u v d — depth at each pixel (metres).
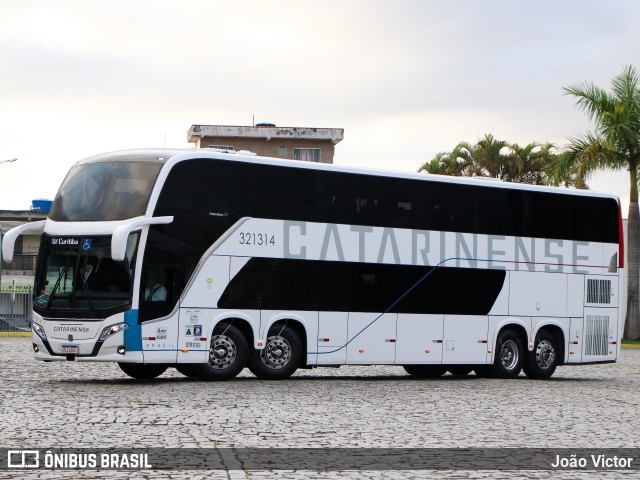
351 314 23.27
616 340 28.08
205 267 21.27
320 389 20.91
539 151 63.50
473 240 25.36
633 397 21.03
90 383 21.06
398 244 24.05
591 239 27.66
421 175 24.59
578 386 24.06
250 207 21.95
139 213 20.53
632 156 46.94
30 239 58.97
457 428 14.73
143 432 13.36
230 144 65.56
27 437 12.73
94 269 20.58
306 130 65.88
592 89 47.12
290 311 22.41
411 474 10.67
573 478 10.66
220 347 21.80
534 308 26.45
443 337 24.72
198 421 14.70
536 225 26.59
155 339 20.56
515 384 24.20
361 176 23.61
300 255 22.58
